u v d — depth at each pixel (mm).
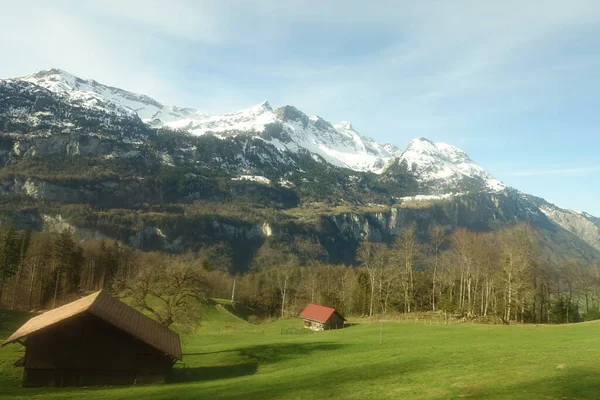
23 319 84875
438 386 29078
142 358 44344
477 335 60812
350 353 53312
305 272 186875
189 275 59094
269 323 118438
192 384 41188
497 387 26812
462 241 108312
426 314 102562
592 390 24156
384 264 134375
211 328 100375
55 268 111375
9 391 39500
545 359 34531
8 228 102188
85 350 43344
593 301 131750
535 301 120125
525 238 100938
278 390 33531
